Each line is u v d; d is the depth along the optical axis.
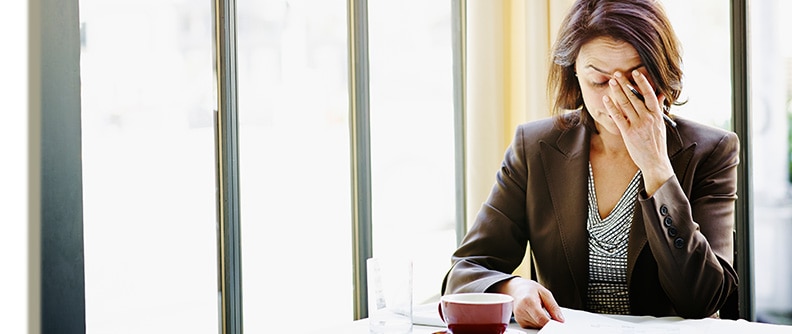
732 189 1.49
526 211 1.61
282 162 2.14
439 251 2.76
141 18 1.75
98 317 1.68
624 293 1.48
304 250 2.21
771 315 2.60
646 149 1.38
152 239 1.79
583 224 1.52
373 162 2.46
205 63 1.92
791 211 2.59
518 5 2.81
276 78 2.11
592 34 1.48
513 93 2.82
